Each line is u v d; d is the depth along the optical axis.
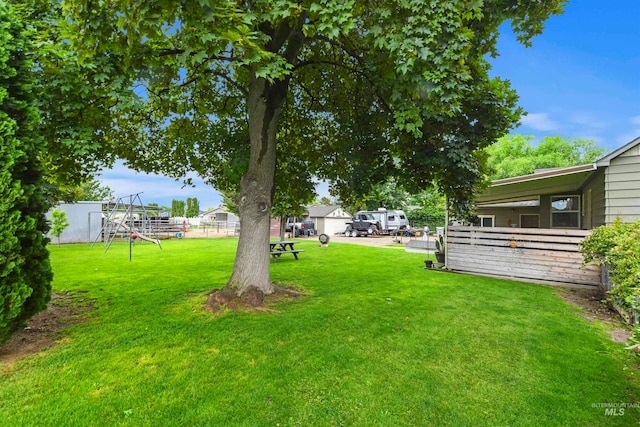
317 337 3.59
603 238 4.93
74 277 7.04
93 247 14.76
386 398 2.48
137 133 6.74
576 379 2.76
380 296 5.43
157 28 3.35
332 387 2.62
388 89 5.04
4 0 3.52
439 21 3.32
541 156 27.89
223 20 3.03
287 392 2.54
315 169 7.23
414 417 2.26
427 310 4.65
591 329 3.95
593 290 6.10
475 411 2.33
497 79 5.46
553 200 10.66
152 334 3.66
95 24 3.30
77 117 4.37
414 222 33.94
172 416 2.24
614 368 2.95
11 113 3.16
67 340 3.48
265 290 5.07
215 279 6.79
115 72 4.10
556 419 2.24
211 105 6.89
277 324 3.96
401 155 6.21
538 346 3.42
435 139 5.68
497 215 15.36
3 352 3.16
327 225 30.31
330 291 5.77
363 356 3.16
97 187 27.27
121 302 4.96
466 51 3.66
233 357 3.11
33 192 3.20
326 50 6.34
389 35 3.51
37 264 3.29
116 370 2.85
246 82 6.52
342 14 3.14
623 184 6.12
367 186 6.42
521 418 2.25
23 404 2.34
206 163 7.04
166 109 6.60
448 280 6.93
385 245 18.02
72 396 2.45
